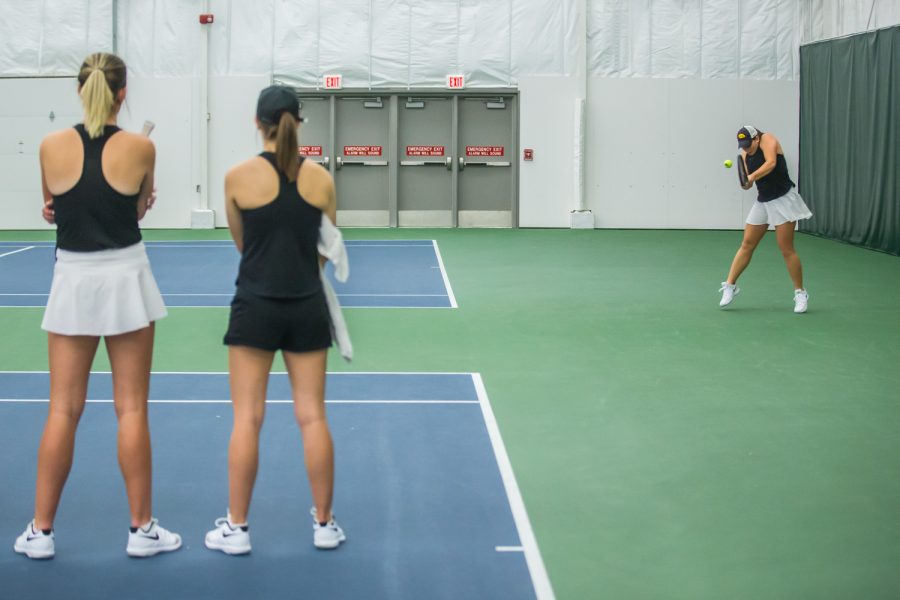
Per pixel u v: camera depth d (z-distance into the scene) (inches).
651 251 587.2
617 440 217.5
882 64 582.6
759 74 717.3
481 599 139.7
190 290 434.6
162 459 201.6
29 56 710.5
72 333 150.6
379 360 297.1
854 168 622.8
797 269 380.2
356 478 191.0
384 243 620.7
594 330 346.0
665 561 153.7
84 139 150.9
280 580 145.8
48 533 153.2
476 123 727.1
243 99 717.9
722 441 217.2
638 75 718.5
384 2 716.7
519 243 625.6
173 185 720.3
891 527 167.9
